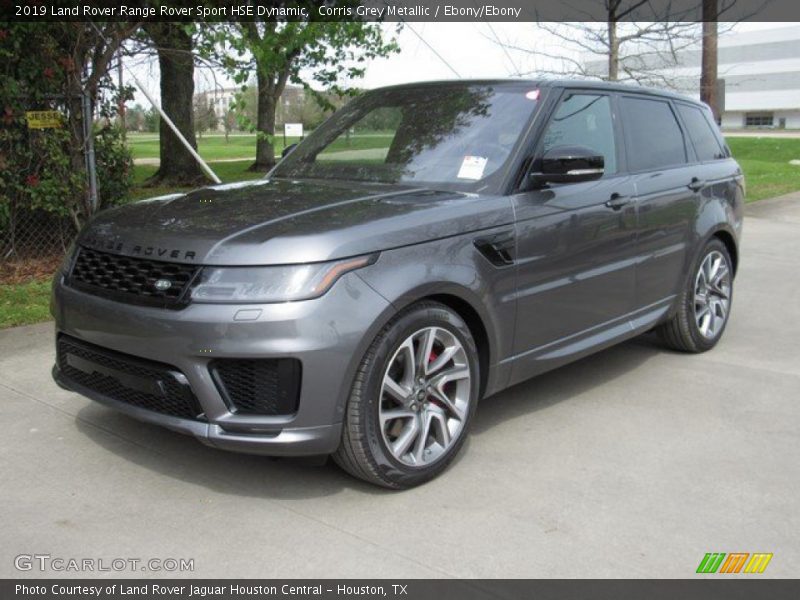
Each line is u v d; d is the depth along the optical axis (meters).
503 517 3.46
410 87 5.13
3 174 8.08
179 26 9.33
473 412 3.96
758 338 6.46
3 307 6.77
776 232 12.22
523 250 4.12
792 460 4.10
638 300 5.12
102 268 3.68
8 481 3.71
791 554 3.21
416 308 3.61
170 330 3.31
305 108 13.91
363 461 3.50
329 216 3.61
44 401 4.71
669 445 4.27
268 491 3.66
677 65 14.55
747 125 88.62
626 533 3.35
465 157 4.36
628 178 4.98
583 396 5.02
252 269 3.29
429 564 3.09
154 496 3.59
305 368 3.26
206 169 10.19
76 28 8.34
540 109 4.48
